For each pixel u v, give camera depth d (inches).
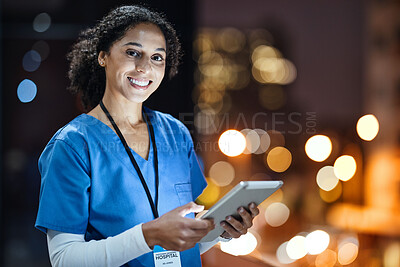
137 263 65.6
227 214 61.6
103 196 65.2
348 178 210.7
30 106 206.5
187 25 182.9
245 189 57.5
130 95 67.5
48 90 206.5
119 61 67.2
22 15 202.2
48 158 65.2
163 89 171.2
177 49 74.7
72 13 199.6
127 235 59.7
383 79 286.4
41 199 63.7
